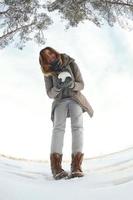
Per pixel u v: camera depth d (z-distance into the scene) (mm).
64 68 5098
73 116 4980
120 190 3646
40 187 3793
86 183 4246
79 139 4863
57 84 4977
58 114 5012
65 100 5023
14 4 12008
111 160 6332
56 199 3406
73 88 5016
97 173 4922
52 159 4797
